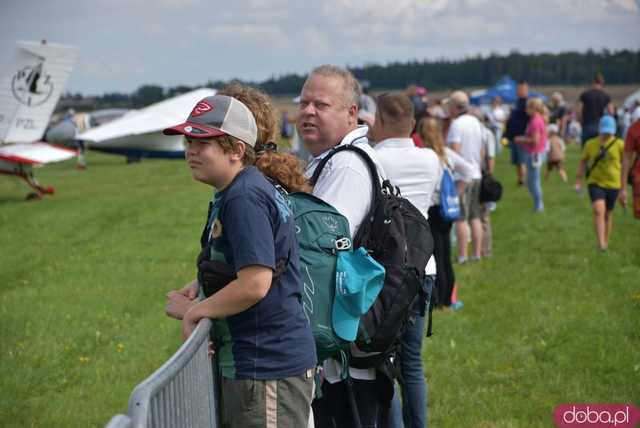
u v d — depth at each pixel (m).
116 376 8.26
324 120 4.88
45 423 7.01
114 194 27.23
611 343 8.53
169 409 2.92
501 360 8.17
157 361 8.71
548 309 10.01
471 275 12.12
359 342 4.48
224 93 4.21
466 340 8.86
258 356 3.71
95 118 63.88
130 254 15.38
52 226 19.67
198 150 3.65
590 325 9.22
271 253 3.58
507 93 65.69
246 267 3.54
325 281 4.14
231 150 3.66
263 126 4.18
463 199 12.73
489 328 9.29
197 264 3.80
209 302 3.59
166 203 23.73
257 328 3.71
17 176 27.42
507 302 10.41
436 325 9.42
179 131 3.58
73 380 8.13
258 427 3.71
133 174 36.25
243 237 3.55
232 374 3.73
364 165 4.73
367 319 4.45
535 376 7.70
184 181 31.75
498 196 12.99
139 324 10.20
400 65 148.88
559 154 25.06
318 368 4.33
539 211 18.59
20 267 14.40
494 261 13.14
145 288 12.38
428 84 152.62
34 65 30.56
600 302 10.31
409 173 6.29
